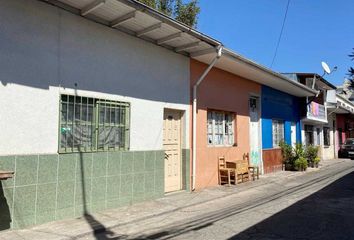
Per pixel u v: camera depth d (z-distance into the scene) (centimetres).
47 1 708
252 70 1345
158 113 984
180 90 1080
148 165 938
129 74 895
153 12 789
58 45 729
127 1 723
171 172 1069
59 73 729
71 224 698
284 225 725
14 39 654
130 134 890
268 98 1745
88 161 780
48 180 698
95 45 807
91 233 653
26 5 676
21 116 660
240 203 962
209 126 1279
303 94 2062
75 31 764
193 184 1127
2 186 627
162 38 952
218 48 1023
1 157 625
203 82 1210
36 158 678
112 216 768
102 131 818
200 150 1186
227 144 1378
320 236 648
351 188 1245
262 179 1457
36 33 690
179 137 1107
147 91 949
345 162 2581
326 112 2738
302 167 1841
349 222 755
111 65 845
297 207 909
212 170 1248
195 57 1126
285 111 1970
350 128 3844
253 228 698
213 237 635
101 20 818
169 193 1040
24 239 597
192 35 924
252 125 1595
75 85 759
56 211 713
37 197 679
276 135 1870
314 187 1271
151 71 966
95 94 802
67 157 736
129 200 879
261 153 1638
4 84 636
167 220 763
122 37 877
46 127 700
